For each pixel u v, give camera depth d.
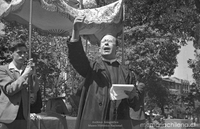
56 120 4.86
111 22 6.01
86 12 6.02
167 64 9.31
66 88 8.01
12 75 4.48
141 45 9.49
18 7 5.95
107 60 4.59
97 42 7.39
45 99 7.82
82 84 4.57
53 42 8.62
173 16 9.62
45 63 8.05
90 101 4.26
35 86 4.84
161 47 9.54
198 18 9.40
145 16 10.12
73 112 6.19
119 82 4.42
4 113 4.22
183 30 9.79
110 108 4.26
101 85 4.33
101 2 7.95
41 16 7.15
